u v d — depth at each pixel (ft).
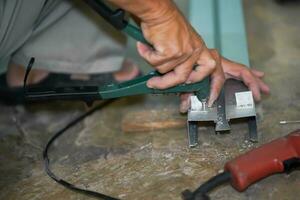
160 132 3.71
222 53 4.27
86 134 3.87
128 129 3.77
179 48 2.73
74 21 3.96
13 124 4.17
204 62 2.97
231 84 3.51
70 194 3.15
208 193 2.95
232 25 4.81
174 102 4.09
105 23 4.02
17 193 3.24
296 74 4.22
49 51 4.06
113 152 3.57
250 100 3.33
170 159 3.36
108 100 4.22
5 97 4.38
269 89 3.95
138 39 2.98
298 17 5.24
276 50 4.66
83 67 4.24
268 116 3.69
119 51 4.32
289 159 2.77
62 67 4.21
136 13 2.62
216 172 3.16
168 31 2.68
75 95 3.28
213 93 3.22
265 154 2.79
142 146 3.57
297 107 3.77
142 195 3.05
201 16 5.05
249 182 2.74
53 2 3.75
